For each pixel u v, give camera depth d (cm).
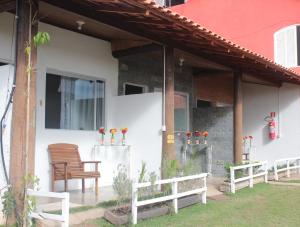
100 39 907
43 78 790
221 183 954
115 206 630
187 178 711
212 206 738
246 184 964
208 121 1213
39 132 777
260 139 1311
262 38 1438
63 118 839
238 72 1068
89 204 682
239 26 1479
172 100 812
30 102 532
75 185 843
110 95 928
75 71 852
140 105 878
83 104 882
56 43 815
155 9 607
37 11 559
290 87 1266
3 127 554
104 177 891
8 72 557
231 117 1177
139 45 867
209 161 1189
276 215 677
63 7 621
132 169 872
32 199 507
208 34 738
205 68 1159
